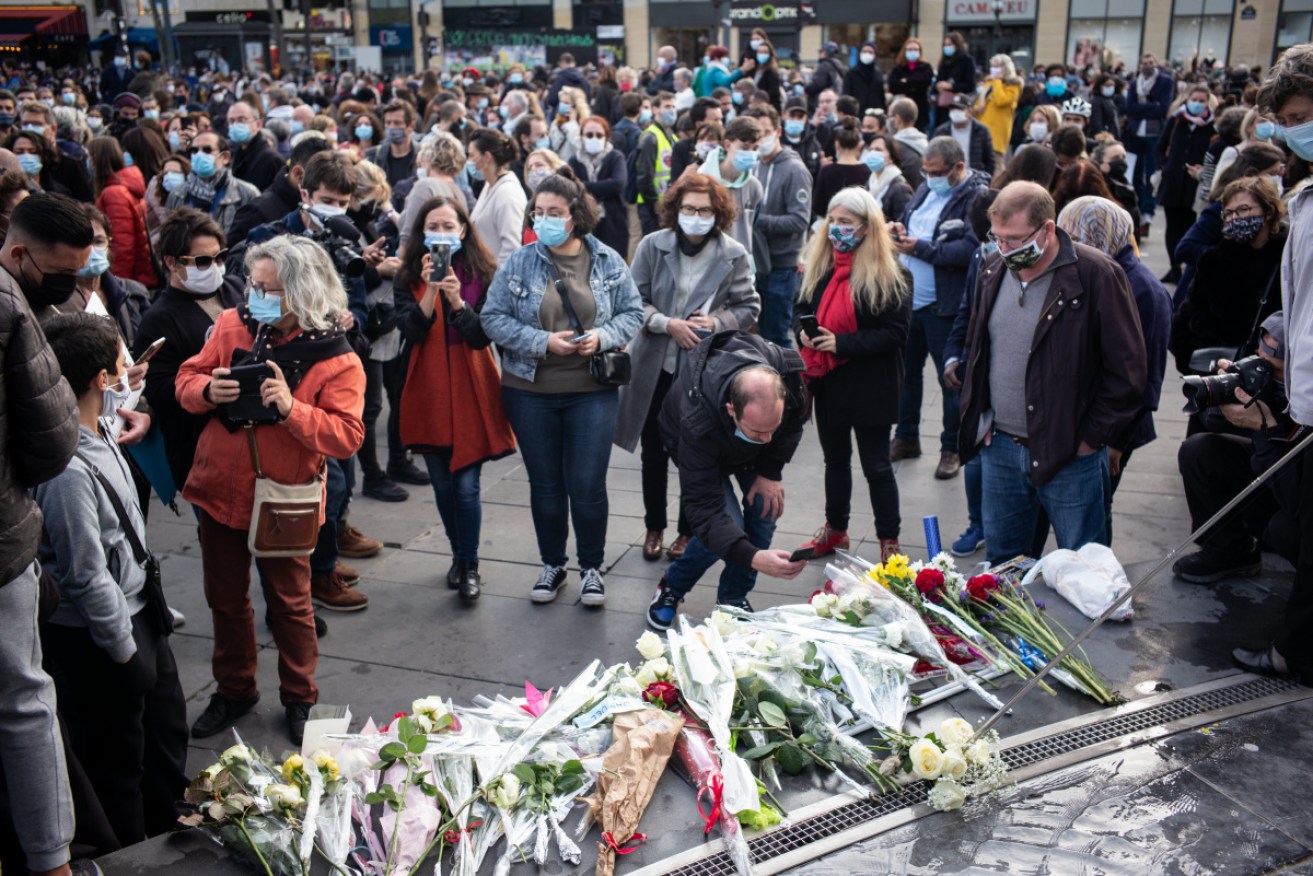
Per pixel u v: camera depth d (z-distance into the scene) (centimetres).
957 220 591
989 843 260
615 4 3303
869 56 1365
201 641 436
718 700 289
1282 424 360
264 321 346
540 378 444
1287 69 312
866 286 462
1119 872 251
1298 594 325
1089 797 277
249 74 2653
